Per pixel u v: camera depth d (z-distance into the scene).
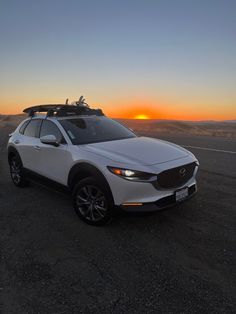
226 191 5.70
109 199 3.91
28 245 3.77
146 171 3.68
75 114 5.73
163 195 3.83
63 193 4.95
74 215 4.74
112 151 4.20
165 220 4.40
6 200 5.57
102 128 5.39
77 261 3.36
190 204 5.02
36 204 5.31
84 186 4.25
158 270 3.13
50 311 2.55
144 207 3.73
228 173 7.07
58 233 4.09
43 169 5.29
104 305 2.61
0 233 4.14
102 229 4.17
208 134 18.69
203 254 3.42
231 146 11.78
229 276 2.99
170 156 4.19
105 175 3.87
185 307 2.55
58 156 4.78
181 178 4.05
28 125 6.15
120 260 3.35
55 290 2.84
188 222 4.31
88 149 4.32
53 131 5.15
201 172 7.25
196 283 2.88
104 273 3.10
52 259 3.42
